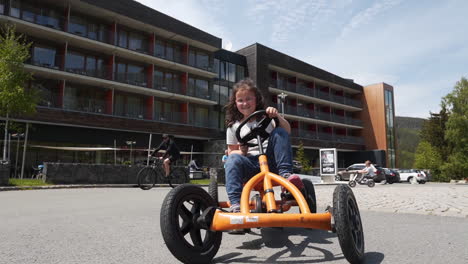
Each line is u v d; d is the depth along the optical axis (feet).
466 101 144.15
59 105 73.97
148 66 92.07
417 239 10.82
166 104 96.73
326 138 139.54
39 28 70.23
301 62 129.70
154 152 34.99
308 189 11.76
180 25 94.07
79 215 16.26
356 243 7.43
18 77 53.31
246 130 10.40
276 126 10.53
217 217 7.69
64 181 41.73
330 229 7.34
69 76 74.79
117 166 46.21
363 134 155.74
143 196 27.55
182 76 98.68
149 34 92.17
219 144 97.35
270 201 7.93
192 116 100.68
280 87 122.42
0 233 11.82
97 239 10.89
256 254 8.95
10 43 53.67
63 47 77.92
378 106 152.46
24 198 25.32
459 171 144.05
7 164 36.94
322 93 139.95
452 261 8.21
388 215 16.53
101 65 83.82
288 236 11.38
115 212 17.40
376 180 78.64
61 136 74.54
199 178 64.80
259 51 114.52
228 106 10.91
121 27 87.56
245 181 9.85
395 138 155.84
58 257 8.73
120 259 8.55
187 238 11.23
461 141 142.31
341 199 7.14
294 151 129.29
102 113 79.97
